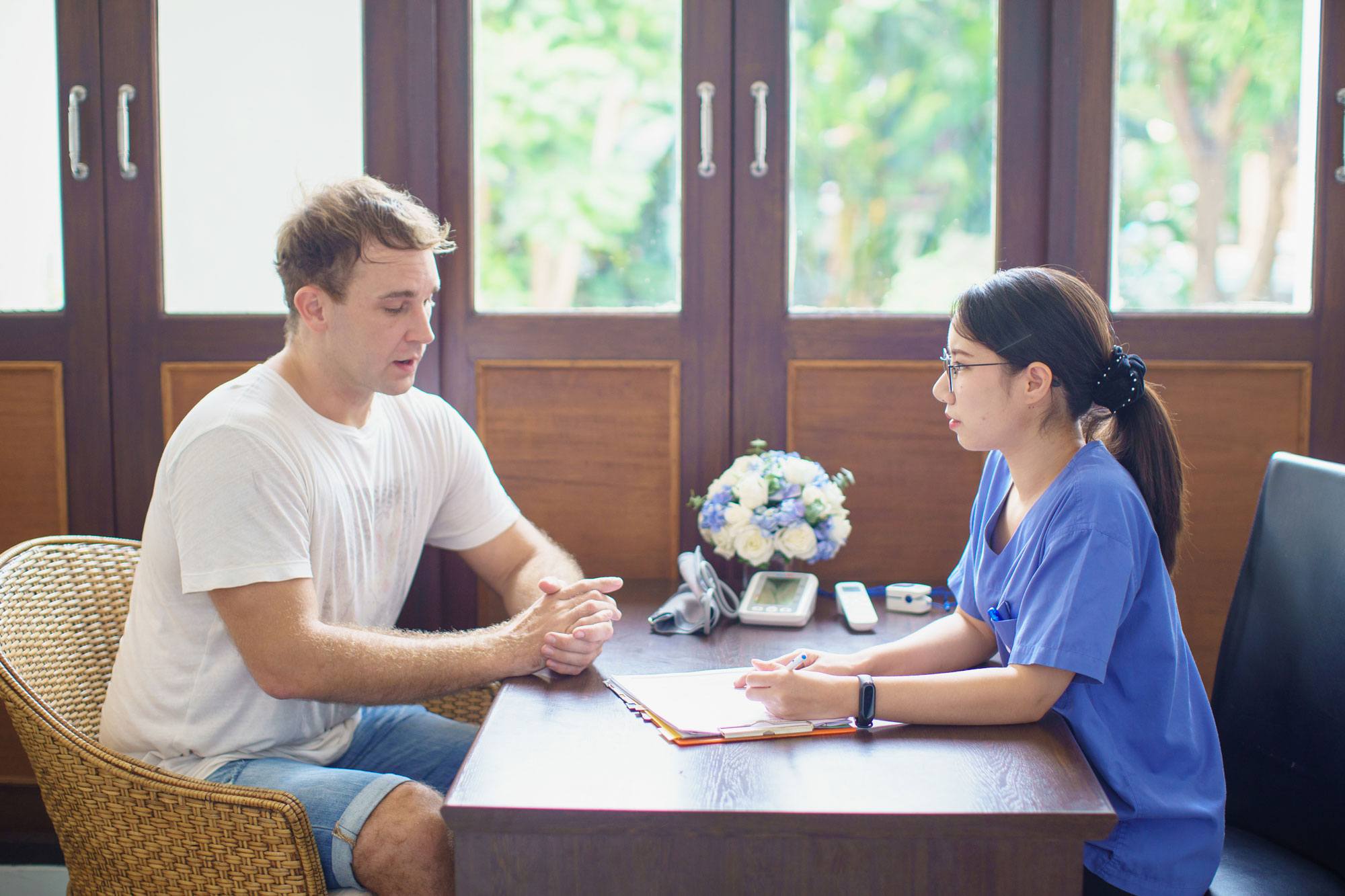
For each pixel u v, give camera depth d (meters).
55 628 1.45
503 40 1.95
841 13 1.90
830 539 1.73
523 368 1.96
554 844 0.98
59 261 2.00
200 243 1.98
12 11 1.96
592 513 1.98
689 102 1.91
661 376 1.95
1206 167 1.89
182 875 1.20
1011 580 1.22
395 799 1.23
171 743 1.34
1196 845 1.15
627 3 1.93
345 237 1.33
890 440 1.94
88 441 1.99
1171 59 1.88
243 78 1.95
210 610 1.33
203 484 1.27
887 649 1.33
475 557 1.69
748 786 1.00
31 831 2.03
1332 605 1.27
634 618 1.63
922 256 1.95
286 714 1.37
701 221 1.92
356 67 1.94
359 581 1.47
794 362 1.93
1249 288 1.91
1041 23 1.87
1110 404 1.24
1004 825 0.94
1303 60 1.87
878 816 0.94
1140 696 1.17
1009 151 1.89
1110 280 1.90
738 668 1.36
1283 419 1.89
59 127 1.95
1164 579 1.19
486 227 1.97
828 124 1.93
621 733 1.14
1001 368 1.22
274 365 1.41
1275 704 1.35
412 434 1.57
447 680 1.29
